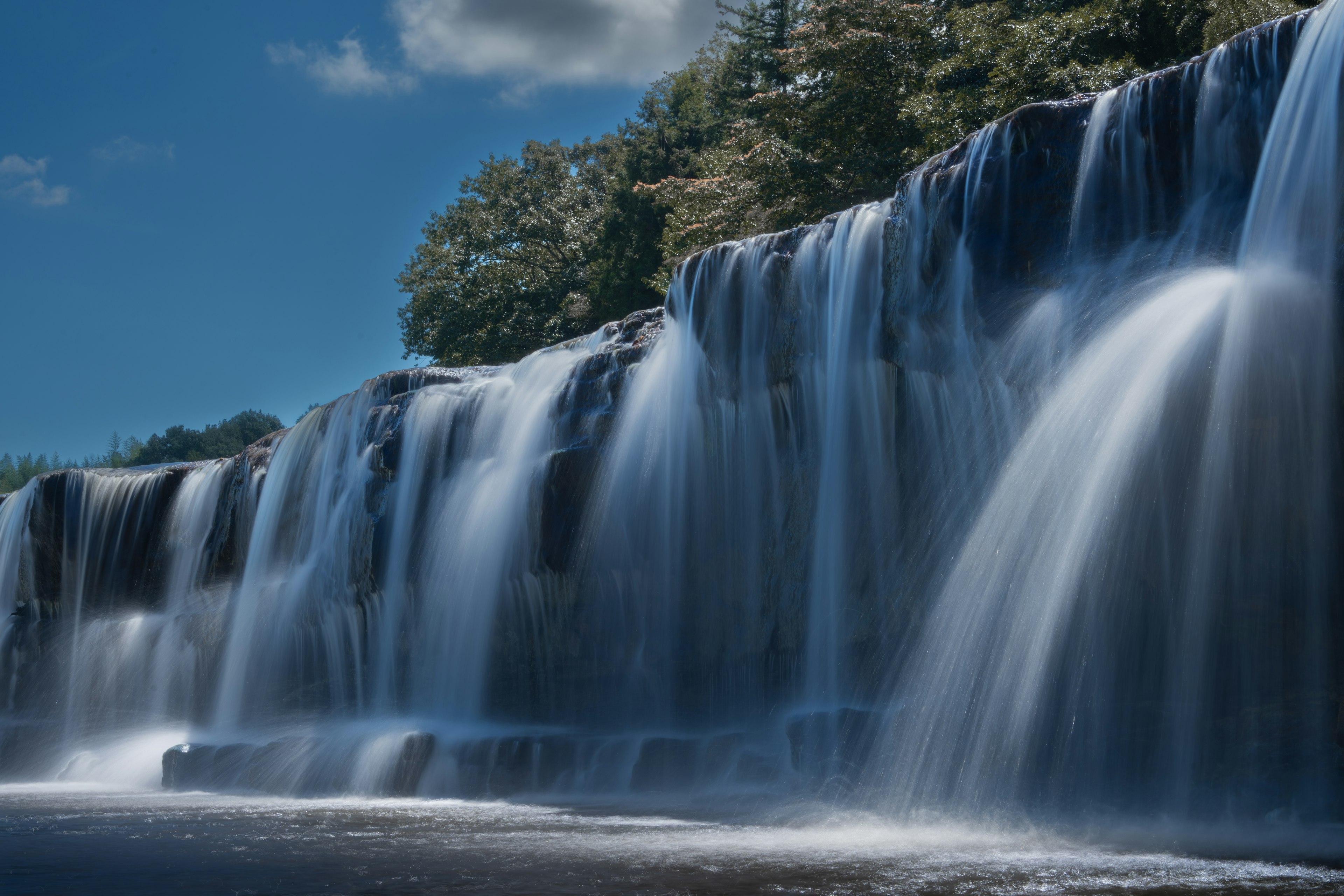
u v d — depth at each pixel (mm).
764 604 14828
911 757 10773
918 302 12211
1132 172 10555
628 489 16547
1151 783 9492
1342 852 7184
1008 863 6621
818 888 5672
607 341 18812
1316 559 8875
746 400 15078
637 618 16500
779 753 12305
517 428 18766
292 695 21516
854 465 13531
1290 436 8969
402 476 20094
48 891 6086
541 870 6559
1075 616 9977
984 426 11836
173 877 6609
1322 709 8859
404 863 7023
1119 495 9852
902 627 12758
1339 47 8828
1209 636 9406
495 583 17953
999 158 11438
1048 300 10938
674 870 6488
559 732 15594
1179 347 9695
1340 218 8695
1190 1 21562
